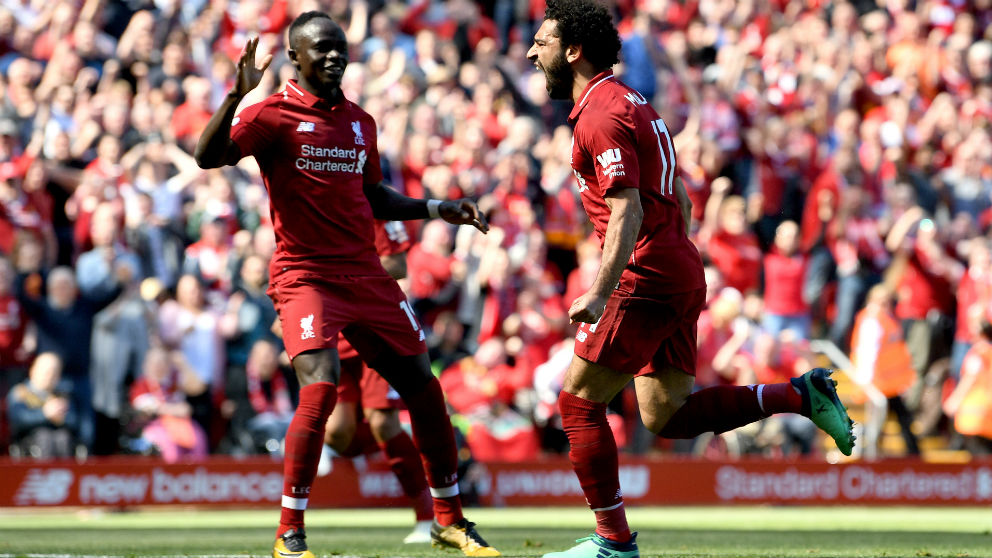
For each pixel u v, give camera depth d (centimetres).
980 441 4372
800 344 4575
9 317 3750
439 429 1956
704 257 4772
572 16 1697
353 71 4981
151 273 4097
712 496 3809
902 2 6781
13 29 4628
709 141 5175
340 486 3562
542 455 4134
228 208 4284
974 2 6900
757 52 6081
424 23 5581
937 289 4900
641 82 5503
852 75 5997
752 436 4209
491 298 4319
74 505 3347
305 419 1791
